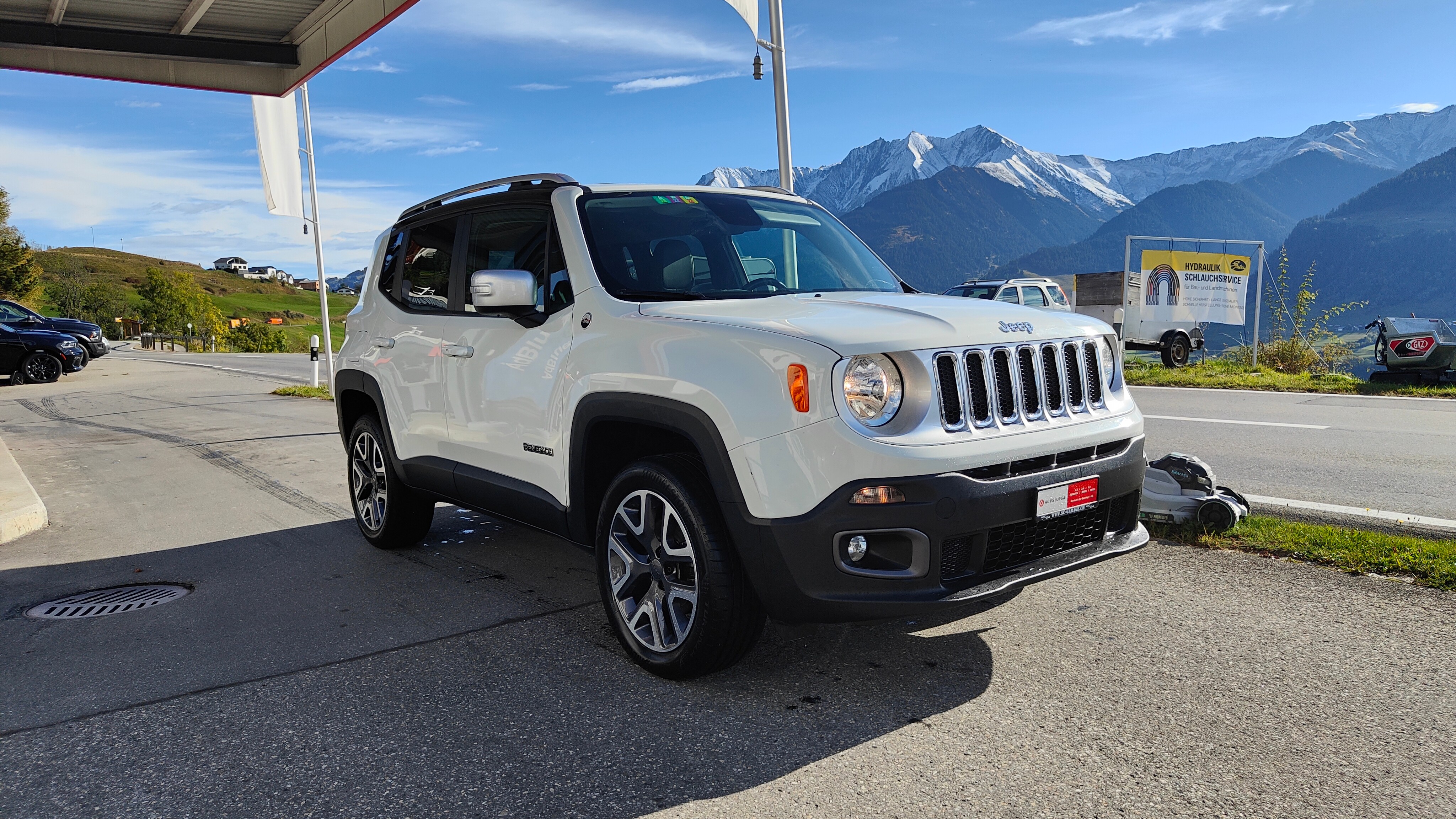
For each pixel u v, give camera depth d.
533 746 2.91
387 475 5.28
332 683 3.50
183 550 5.83
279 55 14.96
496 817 2.49
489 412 4.24
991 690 3.18
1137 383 15.37
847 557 2.88
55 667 3.82
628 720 3.06
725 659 3.28
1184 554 4.71
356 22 13.00
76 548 6.02
